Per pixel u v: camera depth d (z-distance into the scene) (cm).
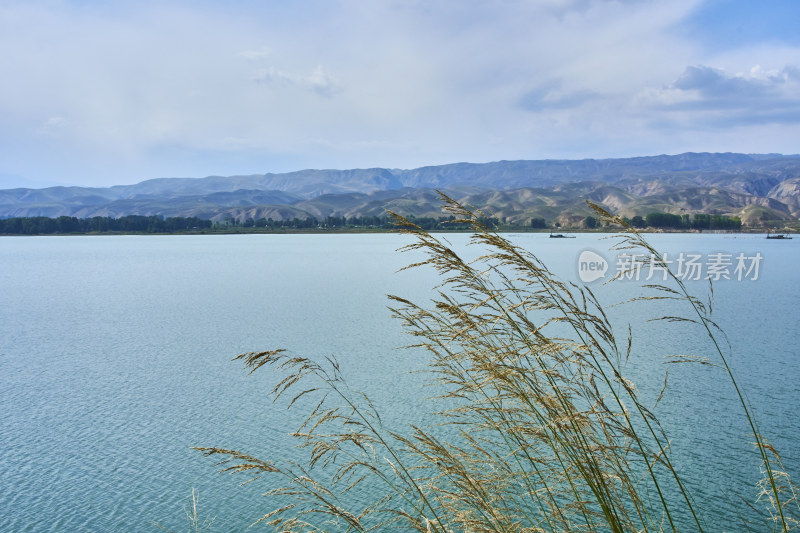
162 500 2578
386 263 16575
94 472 2911
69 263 18138
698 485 2200
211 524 2289
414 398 3616
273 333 6322
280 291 10425
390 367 4562
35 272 15475
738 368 4169
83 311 8556
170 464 2972
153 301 9481
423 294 9112
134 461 3030
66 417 3734
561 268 10306
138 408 3888
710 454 2519
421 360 4791
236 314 7806
